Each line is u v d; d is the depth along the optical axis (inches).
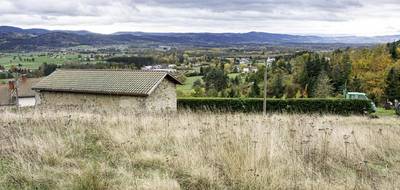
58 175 221.8
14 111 613.9
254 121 402.0
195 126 359.6
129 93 1130.0
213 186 209.0
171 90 1228.5
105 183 204.5
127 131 334.3
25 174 215.6
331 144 290.2
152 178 217.0
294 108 1392.7
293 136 319.6
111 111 625.6
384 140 325.1
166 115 500.4
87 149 283.3
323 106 1392.7
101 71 1306.6
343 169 246.8
